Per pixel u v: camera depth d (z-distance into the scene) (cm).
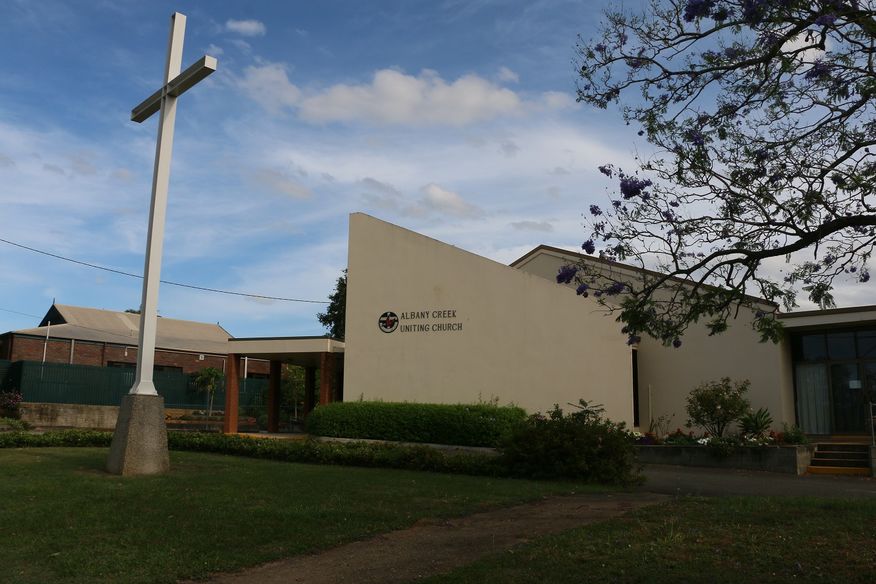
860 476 1655
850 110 802
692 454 1811
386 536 839
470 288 2320
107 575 667
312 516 910
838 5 707
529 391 2180
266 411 3397
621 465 1295
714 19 780
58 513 912
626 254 846
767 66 804
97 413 3088
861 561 652
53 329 3819
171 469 1366
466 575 649
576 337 2139
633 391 2164
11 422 2644
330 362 2609
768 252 779
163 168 1391
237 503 993
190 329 4909
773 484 1380
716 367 2133
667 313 840
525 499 1063
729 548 705
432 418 2131
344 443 1661
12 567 688
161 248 1378
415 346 2367
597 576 631
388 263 2464
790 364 2117
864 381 2003
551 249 2558
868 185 773
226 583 662
